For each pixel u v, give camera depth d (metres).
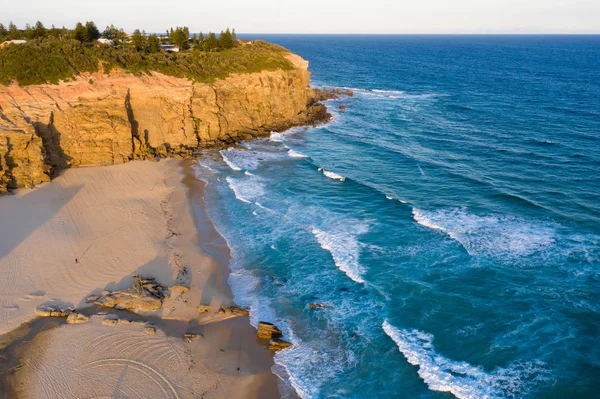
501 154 56.84
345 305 29.20
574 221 38.38
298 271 33.00
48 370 22.75
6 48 51.19
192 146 59.78
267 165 54.59
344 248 35.69
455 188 46.44
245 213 42.06
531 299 29.00
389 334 26.44
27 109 47.12
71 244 34.38
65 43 55.12
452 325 27.05
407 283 31.00
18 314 26.48
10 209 39.00
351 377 23.67
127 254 33.75
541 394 22.16
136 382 22.44
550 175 49.16
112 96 52.81
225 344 25.81
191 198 45.00
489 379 23.11
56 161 48.91
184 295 29.72
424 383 23.08
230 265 33.84
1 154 41.91
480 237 36.38
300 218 41.00
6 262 31.25
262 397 22.44
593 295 29.11
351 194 45.97
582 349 24.89
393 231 38.09
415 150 59.56
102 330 25.73
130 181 47.72
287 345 25.83
